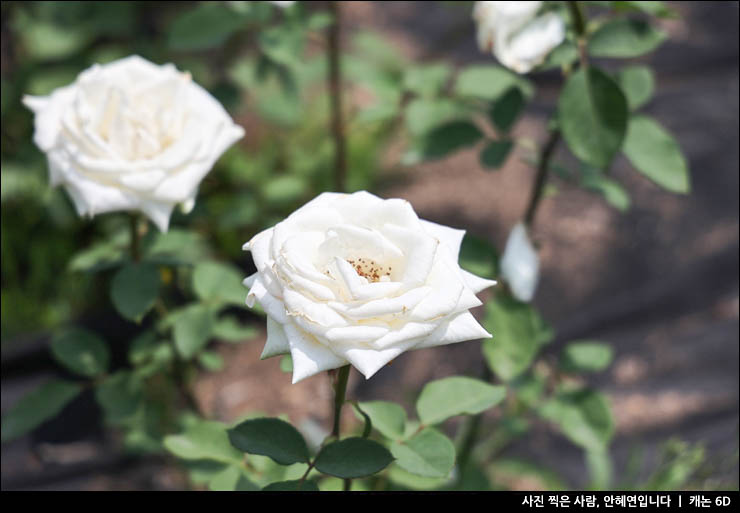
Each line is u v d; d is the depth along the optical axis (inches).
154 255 38.2
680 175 36.9
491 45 36.9
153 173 35.0
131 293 37.0
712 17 76.0
